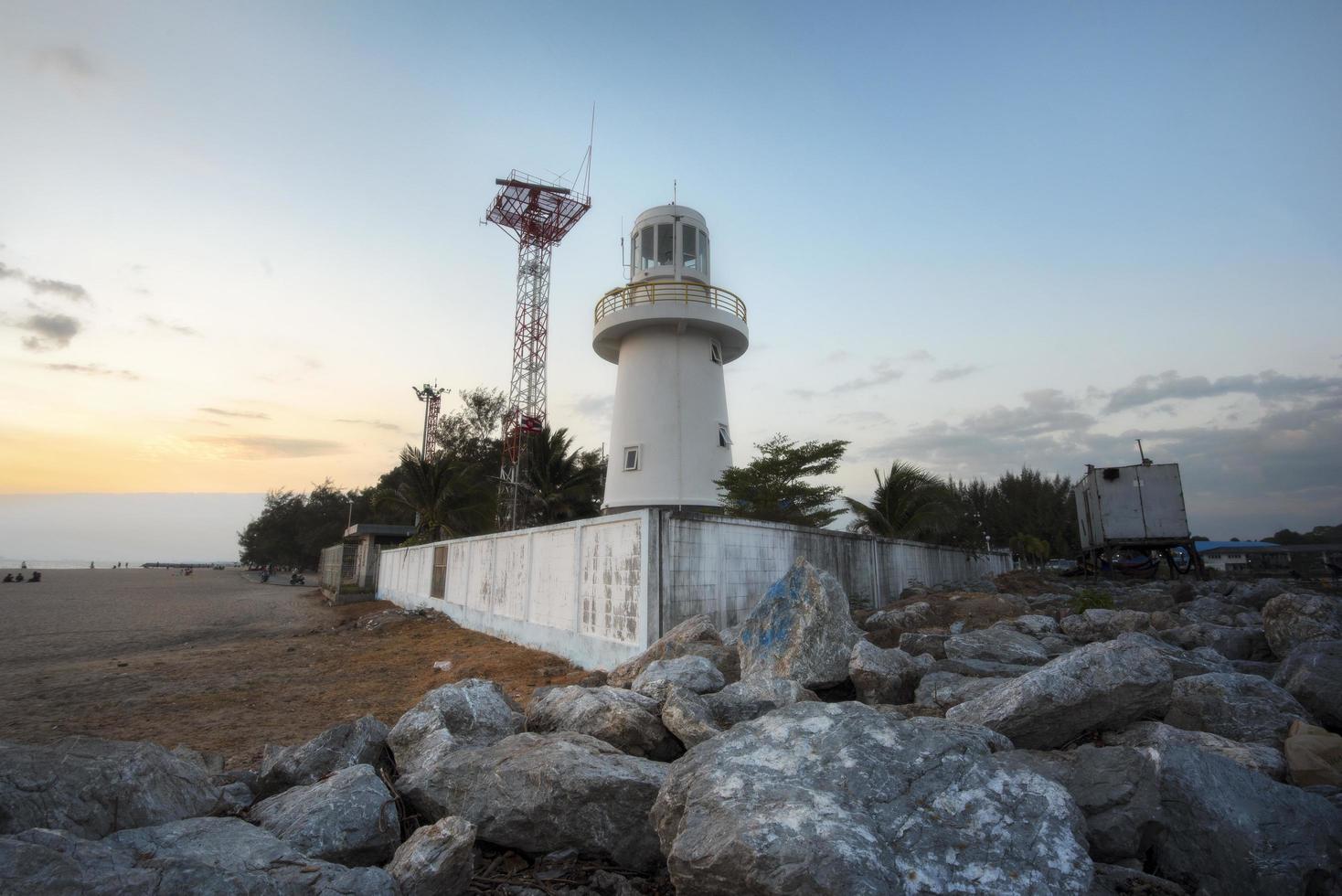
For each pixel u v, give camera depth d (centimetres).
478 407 5247
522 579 1609
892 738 407
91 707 1011
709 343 2183
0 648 1689
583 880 426
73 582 5234
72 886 295
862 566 1764
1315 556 4094
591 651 1234
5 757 408
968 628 1129
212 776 545
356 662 1448
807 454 1772
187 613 2719
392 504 3559
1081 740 524
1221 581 1786
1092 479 2248
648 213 2341
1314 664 567
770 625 767
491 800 465
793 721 437
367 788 454
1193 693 553
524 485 3453
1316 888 340
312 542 7756
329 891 333
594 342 2286
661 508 1126
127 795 423
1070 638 935
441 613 2233
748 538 1320
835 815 332
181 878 313
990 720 506
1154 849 377
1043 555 5003
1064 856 324
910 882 307
